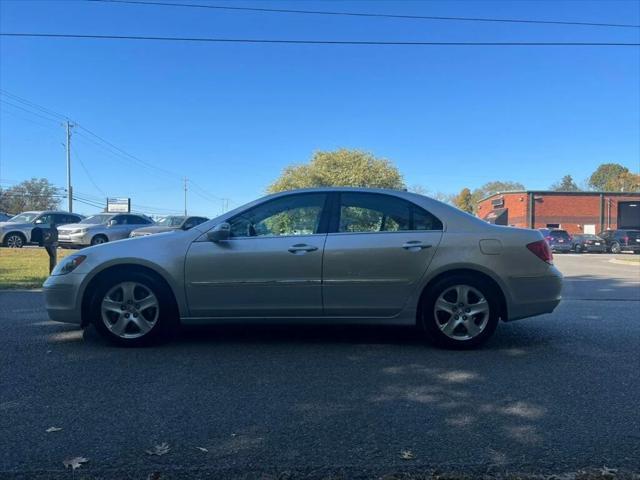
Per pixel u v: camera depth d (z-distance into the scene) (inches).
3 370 194.1
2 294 381.1
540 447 134.9
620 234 1481.3
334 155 1893.5
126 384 179.9
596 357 217.6
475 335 223.5
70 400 164.9
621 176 3671.3
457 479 118.6
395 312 223.6
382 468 123.3
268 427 145.9
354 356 216.2
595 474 121.0
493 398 169.5
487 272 221.8
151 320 223.6
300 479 118.5
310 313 222.5
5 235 910.4
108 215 902.4
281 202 229.6
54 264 445.4
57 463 125.0
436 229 225.8
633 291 454.9
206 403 163.3
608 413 157.8
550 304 227.9
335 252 219.9
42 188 3614.7
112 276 222.1
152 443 135.6
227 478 118.8
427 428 145.9
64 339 239.8
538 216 2085.4
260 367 200.4
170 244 222.2
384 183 1850.4
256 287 219.6
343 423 149.0
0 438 138.0
